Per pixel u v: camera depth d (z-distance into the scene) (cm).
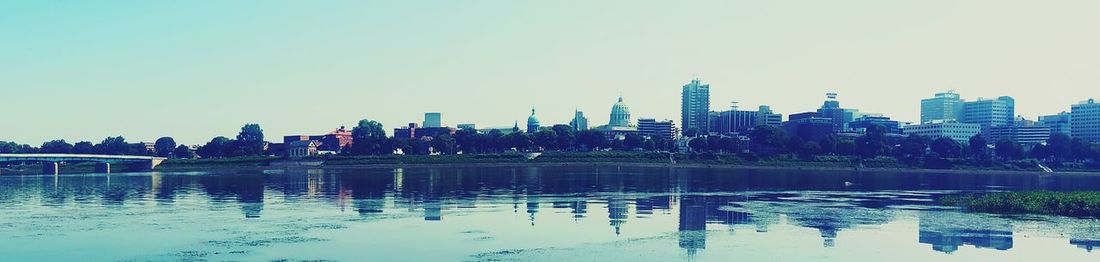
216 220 11081
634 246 8662
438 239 9238
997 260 8019
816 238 9319
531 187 19575
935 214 11969
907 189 19812
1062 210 11862
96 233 9681
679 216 11838
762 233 9756
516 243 8944
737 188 19488
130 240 9094
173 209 12800
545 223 10894
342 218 11406
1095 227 10275
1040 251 8494
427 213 12219
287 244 8806
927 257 8119
